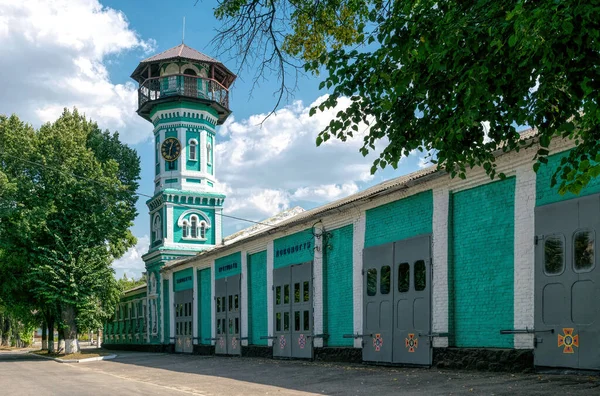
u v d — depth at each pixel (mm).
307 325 22219
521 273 12969
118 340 55062
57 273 37469
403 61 7824
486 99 7250
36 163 36500
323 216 21109
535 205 12758
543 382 10773
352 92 8562
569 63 6684
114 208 40188
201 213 43250
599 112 6395
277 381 15383
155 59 42938
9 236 37250
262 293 26484
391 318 17281
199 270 34938
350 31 10484
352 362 19156
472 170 14492
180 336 37531
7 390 16094
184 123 43219
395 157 8625
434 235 15766
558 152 12258
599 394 9062
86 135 43406
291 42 10781
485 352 13617
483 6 7277
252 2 9273
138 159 45281
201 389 14422
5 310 52250
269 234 25422
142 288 46938
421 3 7754
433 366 15344
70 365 29969
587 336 11250
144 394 13781
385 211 18062
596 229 11320
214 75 44812
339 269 20516
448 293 15086
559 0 6086
